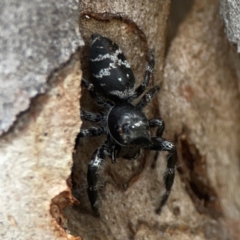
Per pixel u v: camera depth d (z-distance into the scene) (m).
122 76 0.09
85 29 0.09
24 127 0.08
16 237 0.09
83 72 0.09
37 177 0.08
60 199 0.09
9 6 0.08
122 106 0.09
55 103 0.08
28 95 0.08
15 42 0.08
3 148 0.08
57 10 0.08
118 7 0.09
